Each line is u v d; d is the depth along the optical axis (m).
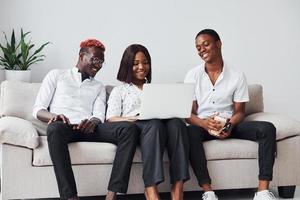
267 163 2.69
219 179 2.77
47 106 2.93
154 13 3.73
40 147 2.60
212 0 3.82
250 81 3.93
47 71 3.59
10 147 2.56
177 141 2.59
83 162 2.62
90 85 3.03
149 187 2.52
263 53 3.93
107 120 2.91
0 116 2.98
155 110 2.64
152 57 3.74
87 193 2.65
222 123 2.84
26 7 3.54
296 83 4.00
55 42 3.60
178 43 3.78
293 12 3.96
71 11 3.61
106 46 3.67
